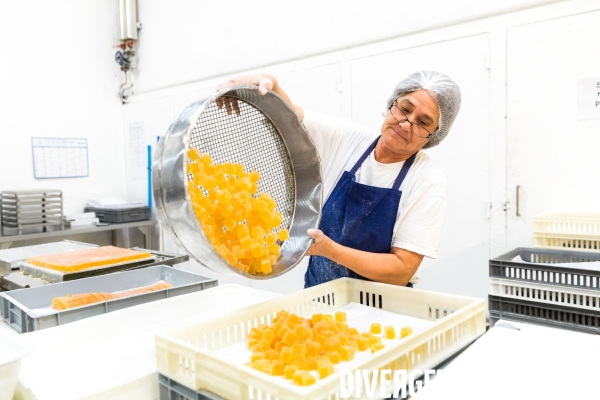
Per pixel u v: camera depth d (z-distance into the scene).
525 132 2.06
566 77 1.95
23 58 3.37
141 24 3.87
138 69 3.94
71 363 0.97
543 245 1.63
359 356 0.94
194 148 0.97
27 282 1.74
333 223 1.47
